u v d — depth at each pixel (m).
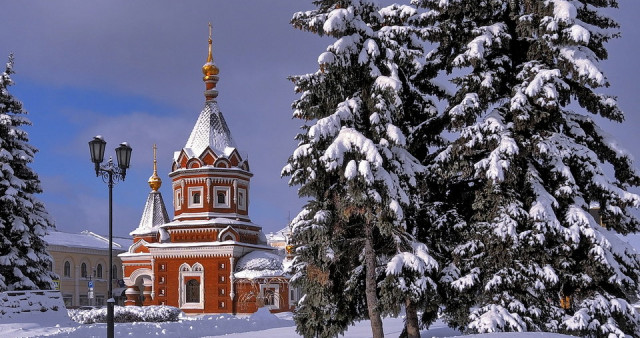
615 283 21.52
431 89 25.70
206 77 66.06
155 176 74.19
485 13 24.02
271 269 61.28
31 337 26.64
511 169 21.64
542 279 21.48
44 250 40.03
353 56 22.28
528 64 22.59
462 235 23.09
